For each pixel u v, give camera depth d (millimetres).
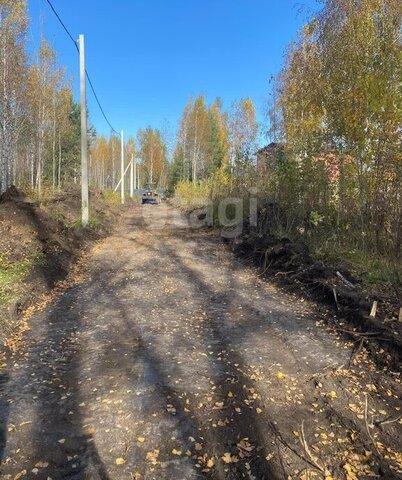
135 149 65750
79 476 2902
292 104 11875
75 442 3256
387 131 7840
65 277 8656
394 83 7703
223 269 9867
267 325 5906
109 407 3729
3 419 3539
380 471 3004
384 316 5465
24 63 20516
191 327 5816
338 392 4047
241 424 3516
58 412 3660
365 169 8492
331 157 9648
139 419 3551
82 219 14617
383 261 7207
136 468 2980
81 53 14891
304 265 8180
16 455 3105
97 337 5406
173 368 4500
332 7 9586
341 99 8758
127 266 9992
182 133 44469
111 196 32281
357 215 8695
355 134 8422
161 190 56250
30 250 8992
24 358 4773
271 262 9430
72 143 45469
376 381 4270
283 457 3123
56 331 5621
